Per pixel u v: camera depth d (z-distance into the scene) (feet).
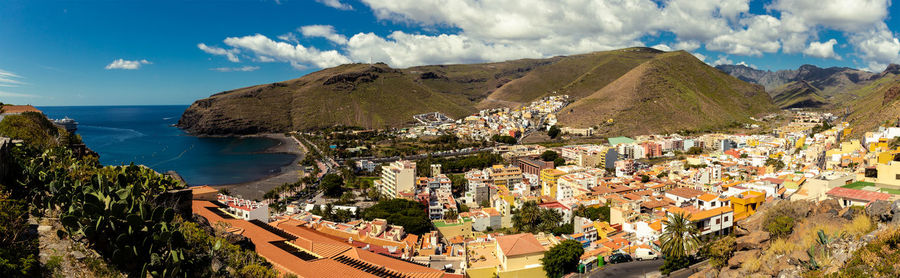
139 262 102.89
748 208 289.33
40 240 95.76
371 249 272.72
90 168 156.25
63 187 112.16
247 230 213.46
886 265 95.86
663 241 243.81
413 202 485.56
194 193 275.80
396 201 483.92
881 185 221.46
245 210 296.10
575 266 257.75
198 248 128.88
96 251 98.78
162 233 104.94
